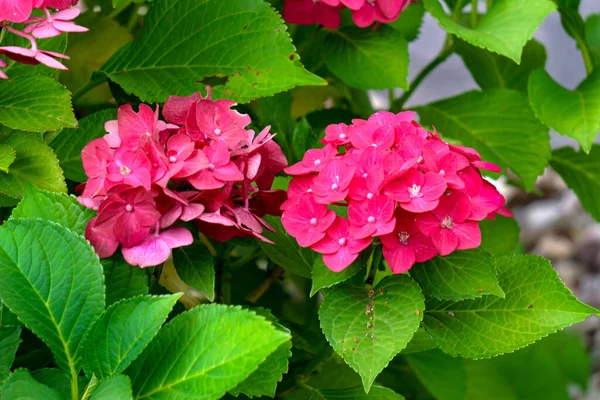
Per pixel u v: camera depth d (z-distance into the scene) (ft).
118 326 3.55
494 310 4.02
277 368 3.89
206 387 3.43
